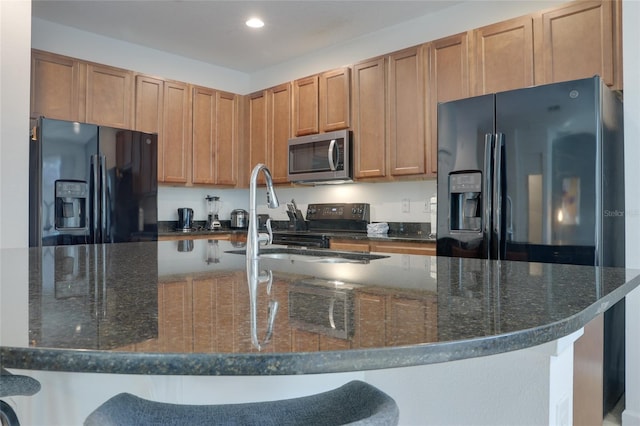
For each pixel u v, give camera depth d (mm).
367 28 3781
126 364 509
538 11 2742
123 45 4023
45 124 2844
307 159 3957
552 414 928
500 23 2887
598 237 2066
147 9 3387
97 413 676
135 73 3859
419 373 1084
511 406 964
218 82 4711
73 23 3627
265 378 1032
